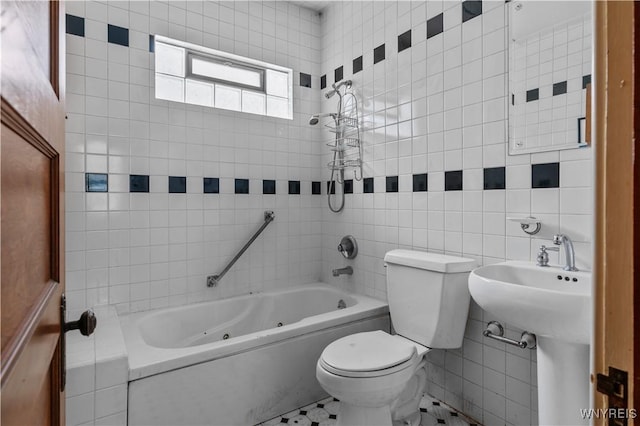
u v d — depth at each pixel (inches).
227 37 89.8
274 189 97.0
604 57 15.6
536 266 53.4
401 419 62.7
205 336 82.7
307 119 103.2
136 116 76.9
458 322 62.3
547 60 54.4
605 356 15.4
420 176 74.9
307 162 103.2
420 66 74.7
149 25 78.7
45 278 21.9
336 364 52.7
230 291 90.2
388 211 83.0
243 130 91.7
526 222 54.8
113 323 65.4
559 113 53.1
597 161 15.9
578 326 38.3
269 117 96.1
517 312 42.8
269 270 96.7
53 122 23.0
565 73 52.5
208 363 58.7
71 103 69.8
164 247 80.6
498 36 60.7
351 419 54.0
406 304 67.9
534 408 56.9
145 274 78.2
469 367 66.8
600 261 15.7
